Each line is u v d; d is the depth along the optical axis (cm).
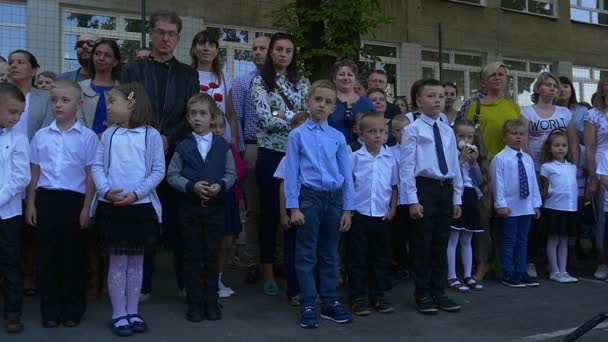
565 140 621
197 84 504
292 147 454
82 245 438
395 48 1491
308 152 452
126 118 427
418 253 492
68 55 1081
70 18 1081
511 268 587
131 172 419
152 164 430
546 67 1777
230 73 1236
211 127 488
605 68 1881
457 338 423
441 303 492
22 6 1047
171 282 580
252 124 571
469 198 570
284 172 464
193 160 451
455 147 512
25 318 449
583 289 576
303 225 449
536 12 1753
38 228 422
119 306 421
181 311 473
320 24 978
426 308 483
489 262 643
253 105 529
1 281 538
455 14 1585
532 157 644
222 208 460
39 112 502
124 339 404
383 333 432
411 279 612
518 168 587
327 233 461
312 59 974
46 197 423
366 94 674
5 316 420
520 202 584
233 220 532
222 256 534
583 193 681
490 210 588
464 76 1612
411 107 721
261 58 594
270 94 529
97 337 407
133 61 493
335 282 466
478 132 594
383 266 492
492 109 627
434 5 1548
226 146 470
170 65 493
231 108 587
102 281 528
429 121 500
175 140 481
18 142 415
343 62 558
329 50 949
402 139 501
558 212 610
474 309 500
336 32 966
